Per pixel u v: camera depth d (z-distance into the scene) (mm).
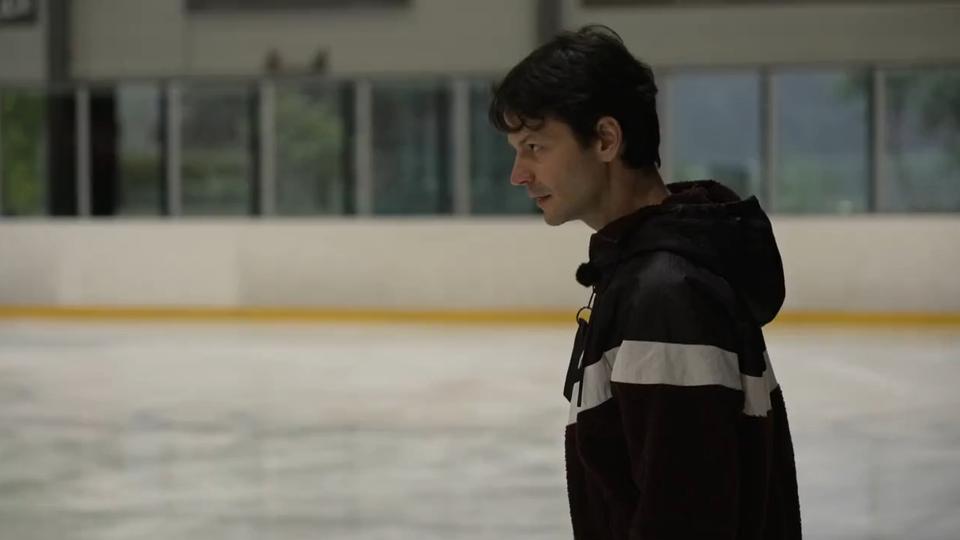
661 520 2717
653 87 3053
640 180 3072
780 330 28672
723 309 2799
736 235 2879
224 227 31234
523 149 3086
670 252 2840
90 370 22688
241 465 14227
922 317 29125
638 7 34344
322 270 31000
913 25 33281
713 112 34312
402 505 12047
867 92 33656
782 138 34031
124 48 35969
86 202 36406
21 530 11227
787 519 3211
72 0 35812
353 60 35531
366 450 15070
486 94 35281
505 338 27609
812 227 29297
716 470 2717
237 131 36000
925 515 11469
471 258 30500
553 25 34688
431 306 30703
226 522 11445
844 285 29281
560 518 11445
